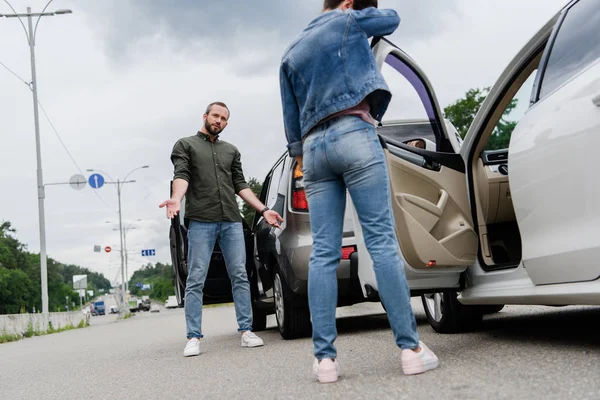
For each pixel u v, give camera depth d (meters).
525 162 2.96
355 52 2.70
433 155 3.60
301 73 2.78
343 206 2.84
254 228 6.11
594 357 2.58
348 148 2.68
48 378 4.40
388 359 3.22
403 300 2.64
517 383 2.24
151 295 142.50
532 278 3.08
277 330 6.58
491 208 4.07
